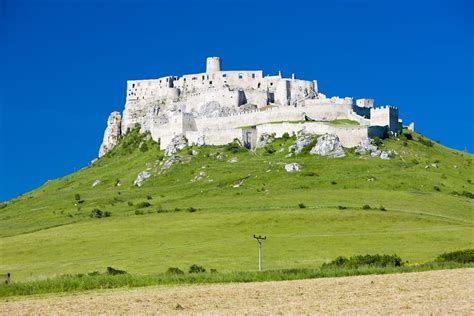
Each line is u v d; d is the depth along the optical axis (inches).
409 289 4037.9
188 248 7450.8
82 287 4662.9
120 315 3430.1
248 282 4771.2
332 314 3265.3
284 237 7741.1
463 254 5940.0
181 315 3366.1
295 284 4471.0
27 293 4505.4
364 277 4741.6
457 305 3454.7
